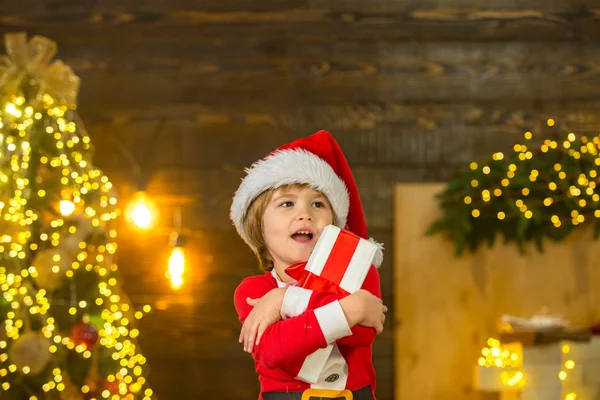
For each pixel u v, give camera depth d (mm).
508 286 3393
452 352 3389
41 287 2785
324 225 1505
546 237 3395
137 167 3486
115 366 2877
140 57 3516
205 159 3496
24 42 2836
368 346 1507
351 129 3488
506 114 3480
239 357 3447
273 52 3514
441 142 3477
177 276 3336
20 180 2717
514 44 3506
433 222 3410
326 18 3510
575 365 2982
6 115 2748
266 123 3498
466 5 3508
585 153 3328
